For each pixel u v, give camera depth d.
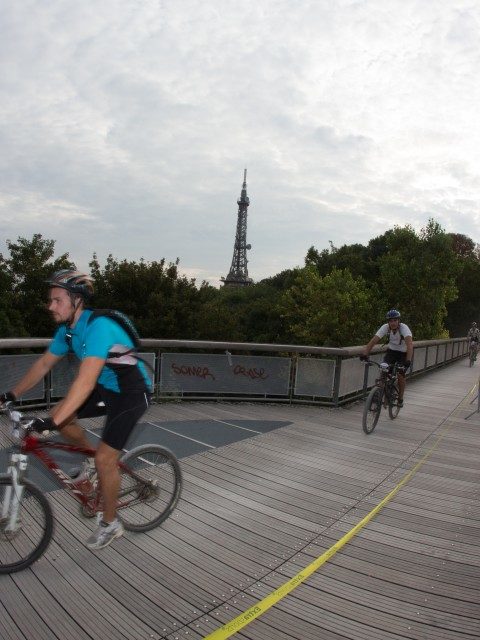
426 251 26.56
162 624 2.43
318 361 7.83
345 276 34.12
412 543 3.42
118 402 2.73
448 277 27.02
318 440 5.93
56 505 3.66
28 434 2.68
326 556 3.16
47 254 27.45
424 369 13.91
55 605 2.54
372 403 6.36
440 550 3.33
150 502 3.37
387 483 4.59
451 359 18.06
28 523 2.82
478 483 4.70
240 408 7.48
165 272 30.47
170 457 3.46
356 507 3.99
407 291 27.17
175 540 3.28
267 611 2.58
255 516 3.73
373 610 2.62
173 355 7.55
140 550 3.12
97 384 2.76
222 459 5.01
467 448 5.91
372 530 3.59
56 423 2.45
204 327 30.09
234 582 2.83
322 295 33.19
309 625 2.48
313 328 33.25
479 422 7.46
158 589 2.72
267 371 7.87
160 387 7.51
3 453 4.62
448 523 3.77
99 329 2.57
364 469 4.95
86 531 3.30
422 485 4.58
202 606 2.59
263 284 70.69
